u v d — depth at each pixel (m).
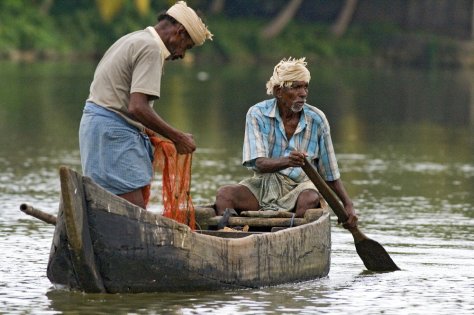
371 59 122.50
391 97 72.38
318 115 21.03
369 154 40.78
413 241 23.88
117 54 18.39
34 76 81.00
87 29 113.19
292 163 19.77
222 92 71.75
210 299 17.52
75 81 76.81
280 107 20.91
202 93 70.19
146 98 18.16
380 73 104.56
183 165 19.42
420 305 17.73
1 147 40.09
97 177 18.34
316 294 18.42
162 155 19.16
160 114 53.97
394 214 27.48
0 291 17.97
